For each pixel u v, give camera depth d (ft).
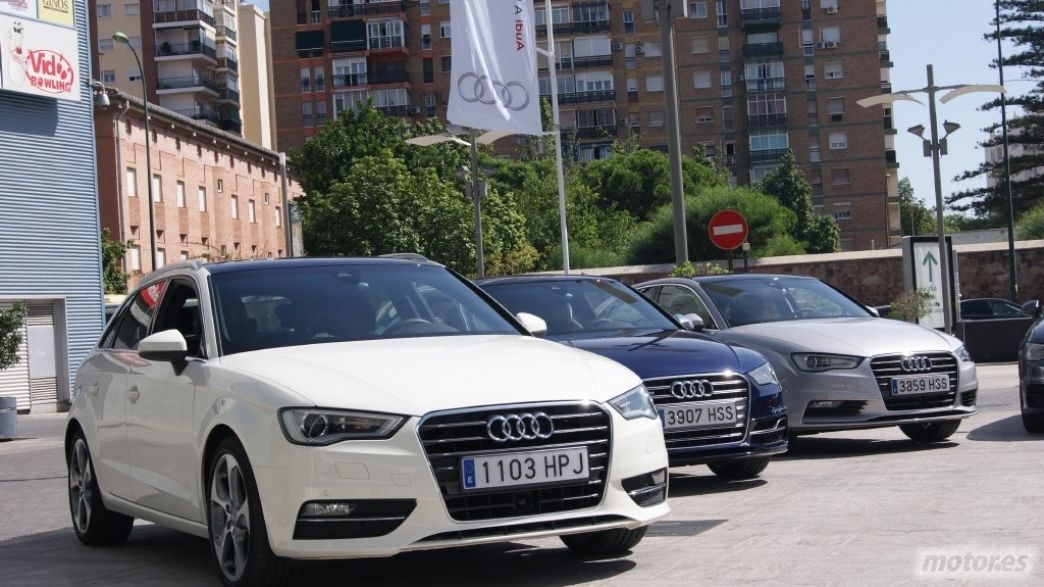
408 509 18.04
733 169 334.03
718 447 29.17
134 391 23.84
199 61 340.59
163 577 22.40
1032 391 39.06
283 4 337.93
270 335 21.75
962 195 268.00
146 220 185.16
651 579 19.42
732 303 40.19
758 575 19.06
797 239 315.17
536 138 298.15
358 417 18.25
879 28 372.38
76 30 115.65
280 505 18.40
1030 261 122.31
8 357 85.35
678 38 334.65
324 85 335.67
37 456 63.26
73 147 115.65
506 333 23.24
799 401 36.24
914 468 32.01
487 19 90.79
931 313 88.48
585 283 35.04
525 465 18.53
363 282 23.70
